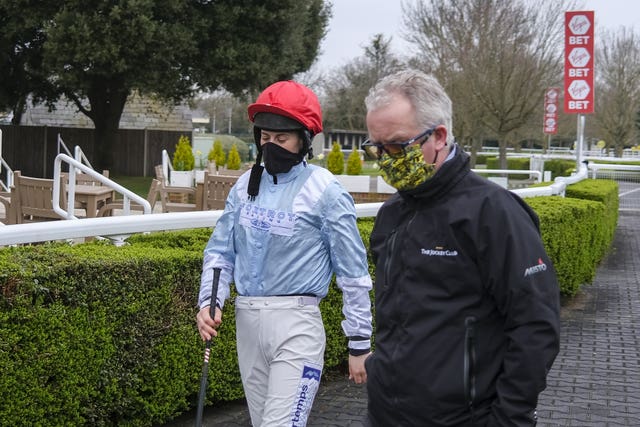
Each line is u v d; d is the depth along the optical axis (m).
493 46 29.84
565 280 8.44
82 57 20.31
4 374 3.51
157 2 21.11
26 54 22.62
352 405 5.22
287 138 3.40
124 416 4.32
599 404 5.36
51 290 3.68
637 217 19.50
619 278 10.67
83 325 3.85
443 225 2.46
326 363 5.46
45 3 20.98
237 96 24.06
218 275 3.49
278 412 3.32
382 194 14.41
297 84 3.45
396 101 2.50
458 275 2.43
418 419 2.47
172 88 22.05
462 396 2.41
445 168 2.48
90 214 9.12
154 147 27.03
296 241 3.39
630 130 52.75
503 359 2.39
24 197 8.31
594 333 7.45
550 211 7.95
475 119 31.06
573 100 15.34
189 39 21.12
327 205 3.39
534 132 44.16
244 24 22.94
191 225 4.90
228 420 4.84
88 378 3.91
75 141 26.75
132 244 4.80
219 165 20.91
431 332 2.45
